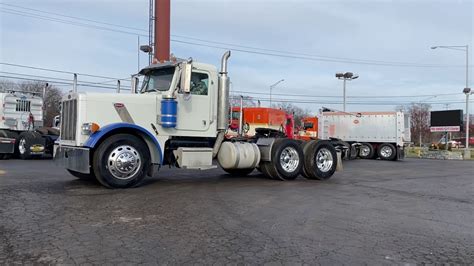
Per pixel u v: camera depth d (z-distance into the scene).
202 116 10.78
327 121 31.11
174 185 10.42
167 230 5.87
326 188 10.84
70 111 9.80
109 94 9.65
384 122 29.16
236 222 6.48
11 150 19.19
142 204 7.63
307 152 12.73
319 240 5.61
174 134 10.37
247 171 13.27
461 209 8.27
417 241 5.71
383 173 16.59
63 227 5.84
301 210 7.60
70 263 4.46
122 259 4.63
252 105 20.42
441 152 37.88
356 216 7.23
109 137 9.32
